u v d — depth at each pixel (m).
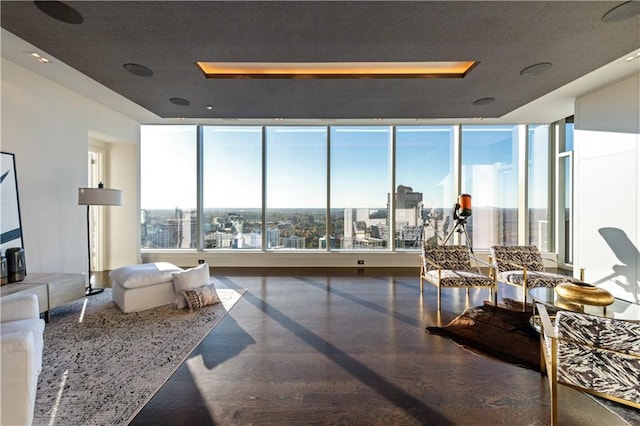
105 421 1.68
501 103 3.80
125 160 5.65
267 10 2.03
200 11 2.04
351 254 5.92
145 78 3.07
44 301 2.94
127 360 2.33
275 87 3.29
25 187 3.58
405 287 4.50
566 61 2.71
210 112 4.16
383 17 2.11
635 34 2.29
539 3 1.95
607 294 2.52
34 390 1.52
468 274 3.78
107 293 4.11
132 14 2.06
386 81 3.13
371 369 2.23
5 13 2.04
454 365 2.29
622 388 1.51
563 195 5.77
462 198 5.20
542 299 2.82
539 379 2.11
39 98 3.74
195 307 3.46
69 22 2.14
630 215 3.77
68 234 4.18
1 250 3.21
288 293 4.16
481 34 2.31
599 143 4.11
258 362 2.32
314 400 1.88
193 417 1.72
